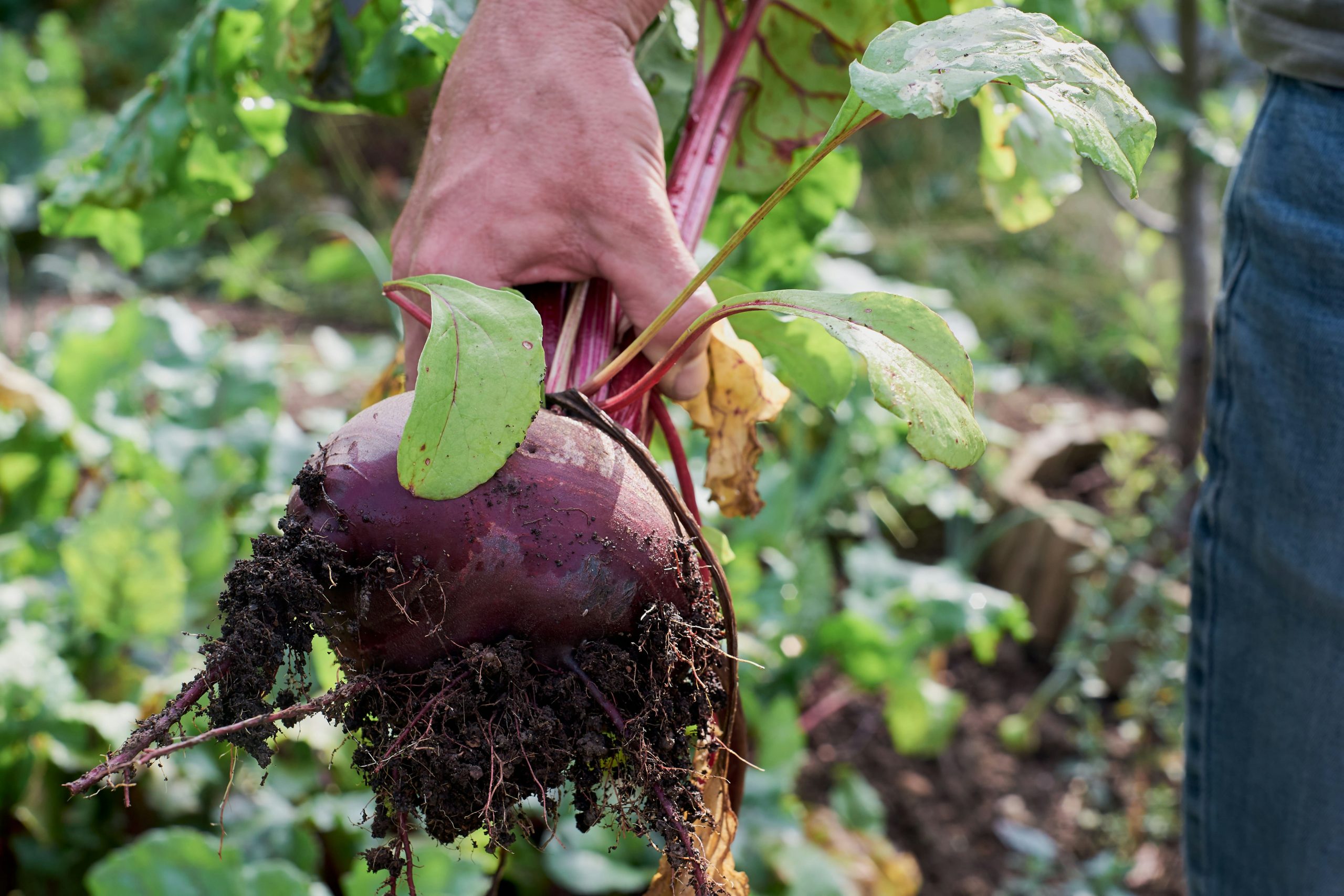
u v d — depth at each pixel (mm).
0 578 1244
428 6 804
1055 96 601
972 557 1916
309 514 648
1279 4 785
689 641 658
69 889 1055
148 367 1550
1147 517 1647
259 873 945
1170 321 2234
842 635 1512
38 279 2896
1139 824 1461
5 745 1006
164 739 617
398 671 651
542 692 647
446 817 651
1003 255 3271
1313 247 778
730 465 794
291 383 2346
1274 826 831
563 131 701
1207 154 1541
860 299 649
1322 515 791
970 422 633
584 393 695
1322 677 801
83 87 3811
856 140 3664
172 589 1161
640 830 657
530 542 640
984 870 1477
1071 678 1810
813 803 1552
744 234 656
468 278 705
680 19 825
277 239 3205
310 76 889
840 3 838
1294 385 795
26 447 1366
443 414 626
